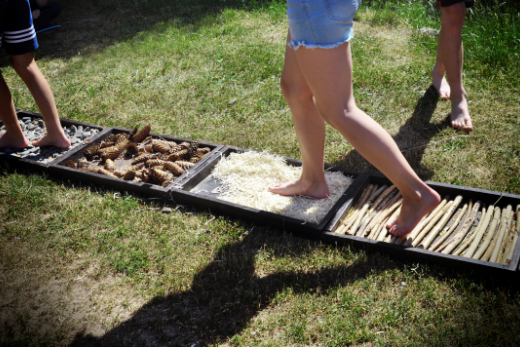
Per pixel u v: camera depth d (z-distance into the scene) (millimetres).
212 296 1808
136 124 2904
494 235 1964
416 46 3633
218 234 2066
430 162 2422
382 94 3041
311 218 2076
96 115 3021
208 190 2312
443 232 2016
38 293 1851
